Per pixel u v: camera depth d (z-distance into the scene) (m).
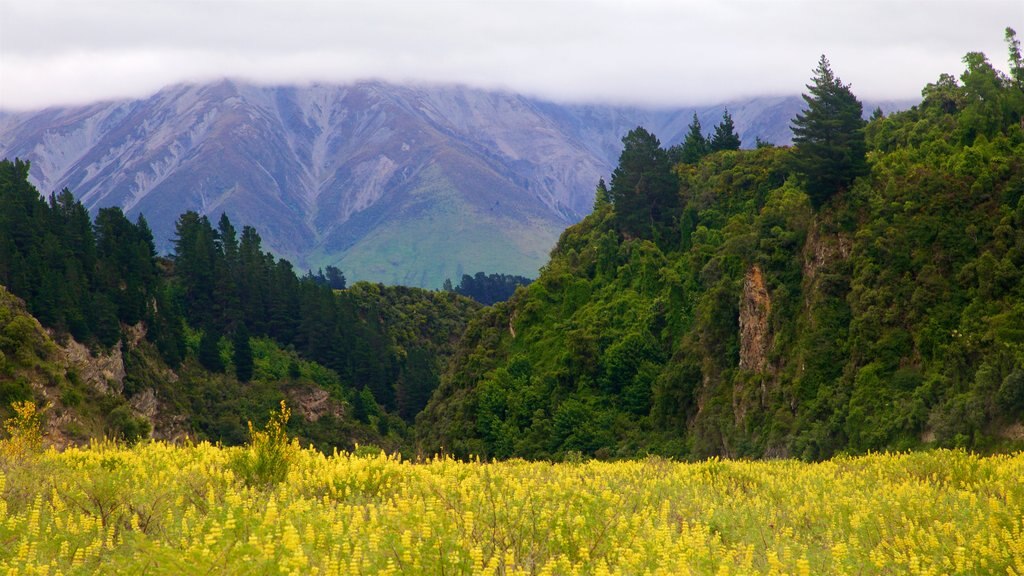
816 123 76.69
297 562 9.70
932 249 66.19
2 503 12.48
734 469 27.11
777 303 76.12
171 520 12.47
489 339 107.50
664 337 93.31
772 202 90.19
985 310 59.75
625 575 10.39
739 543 13.76
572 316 104.69
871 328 65.44
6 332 80.06
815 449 62.75
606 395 91.19
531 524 13.07
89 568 10.21
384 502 15.45
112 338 106.25
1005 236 63.38
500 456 91.19
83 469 17.95
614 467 26.70
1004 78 86.31
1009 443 49.16
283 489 15.41
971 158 71.25
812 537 15.67
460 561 10.47
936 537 14.73
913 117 91.06
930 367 60.12
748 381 75.25
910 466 26.28
